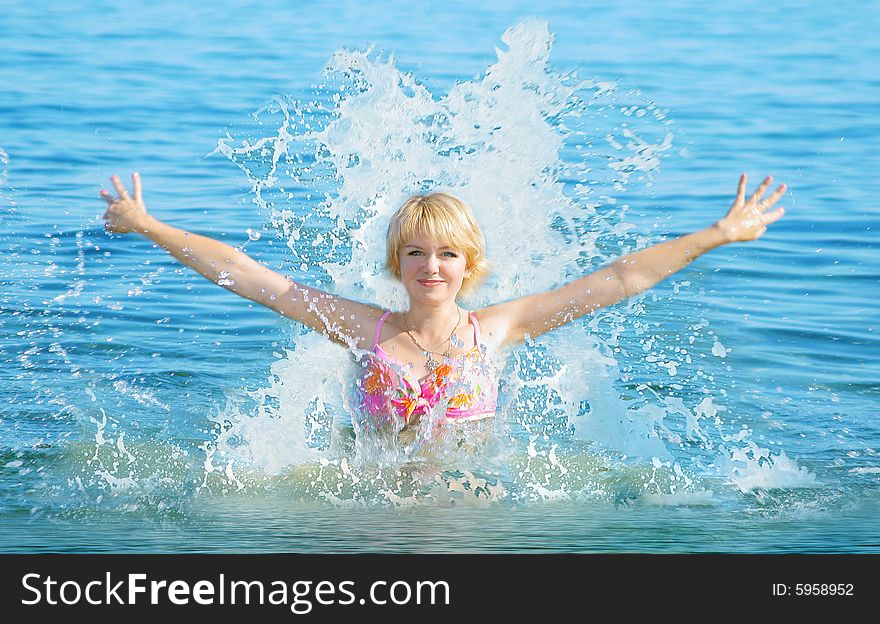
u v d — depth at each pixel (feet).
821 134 65.36
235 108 67.15
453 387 28.37
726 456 28.71
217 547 22.77
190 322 38.68
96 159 56.08
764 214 27.96
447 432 28.37
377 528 23.90
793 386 33.65
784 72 85.15
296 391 30.22
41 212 47.96
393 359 28.58
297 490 26.25
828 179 56.29
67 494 25.73
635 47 94.12
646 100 72.18
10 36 93.66
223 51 87.66
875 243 47.06
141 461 27.81
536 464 27.96
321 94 71.05
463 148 37.17
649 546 23.04
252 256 40.91
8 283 40.65
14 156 56.44
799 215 50.75
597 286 28.45
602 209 47.73
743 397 32.76
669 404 31.99
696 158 58.95
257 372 34.65
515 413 30.86
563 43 94.43
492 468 27.68
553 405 31.19
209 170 53.98
